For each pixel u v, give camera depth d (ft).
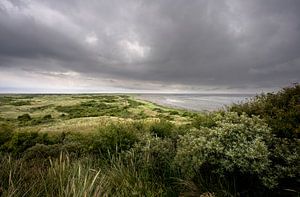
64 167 12.32
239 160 12.11
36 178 11.40
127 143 24.34
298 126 15.42
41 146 30.48
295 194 12.26
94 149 24.97
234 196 12.21
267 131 14.12
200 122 22.22
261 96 21.24
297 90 19.25
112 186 12.59
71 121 124.16
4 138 41.88
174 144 20.07
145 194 12.46
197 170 13.56
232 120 15.96
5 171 11.37
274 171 12.34
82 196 9.73
